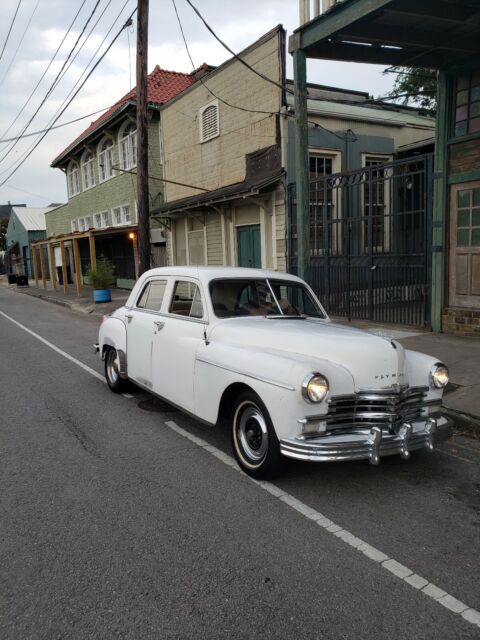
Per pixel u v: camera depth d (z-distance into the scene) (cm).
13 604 271
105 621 257
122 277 2541
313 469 441
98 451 486
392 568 301
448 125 891
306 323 493
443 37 813
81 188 2975
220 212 1455
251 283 527
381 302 1051
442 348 809
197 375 477
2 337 1234
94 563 306
